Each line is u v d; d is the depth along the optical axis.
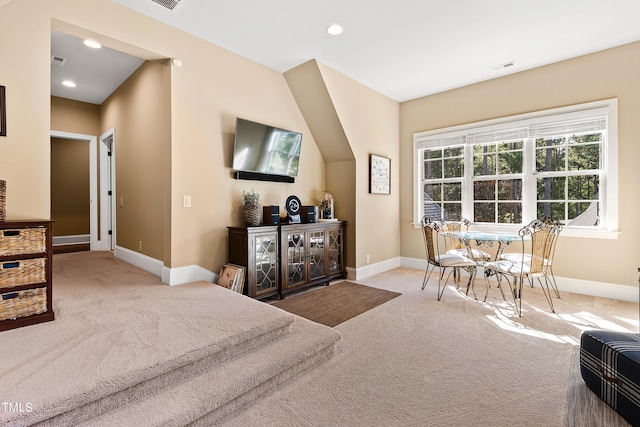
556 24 2.93
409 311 3.07
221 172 3.41
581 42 3.28
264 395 1.76
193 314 2.26
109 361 1.58
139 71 3.81
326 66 3.80
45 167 2.33
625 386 1.54
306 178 4.37
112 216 5.12
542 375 1.95
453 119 4.62
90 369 1.51
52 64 3.73
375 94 4.66
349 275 4.39
